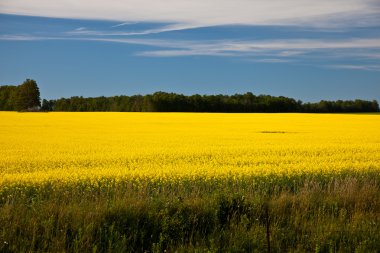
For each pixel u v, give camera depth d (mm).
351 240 7258
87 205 8391
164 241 7191
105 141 28734
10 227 7098
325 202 9195
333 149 23594
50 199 9453
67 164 17891
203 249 6707
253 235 7305
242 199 8773
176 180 13484
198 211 8266
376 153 21828
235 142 27844
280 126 45000
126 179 13719
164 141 28656
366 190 9906
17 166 17203
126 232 7406
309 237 7316
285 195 9297
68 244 6664
